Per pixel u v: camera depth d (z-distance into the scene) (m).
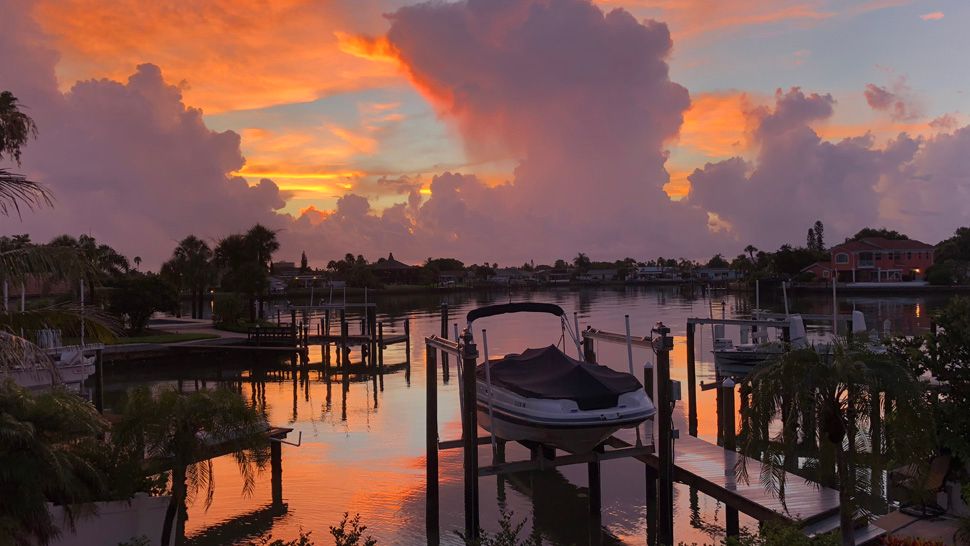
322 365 46.66
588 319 80.38
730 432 18.80
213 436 13.34
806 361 10.53
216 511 17.44
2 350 10.27
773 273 142.00
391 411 30.17
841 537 10.98
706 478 15.77
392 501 18.23
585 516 17.31
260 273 72.19
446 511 17.58
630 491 19.09
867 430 12.41
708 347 48.34
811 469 16.11
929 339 15.10
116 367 43.66
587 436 16.30
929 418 10.68
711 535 15.88
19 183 10.37
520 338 59.72
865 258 121.31
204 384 39.19
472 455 15.18
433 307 116.81
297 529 16.28
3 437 10.78
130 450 13.00
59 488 11.50
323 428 26.73
